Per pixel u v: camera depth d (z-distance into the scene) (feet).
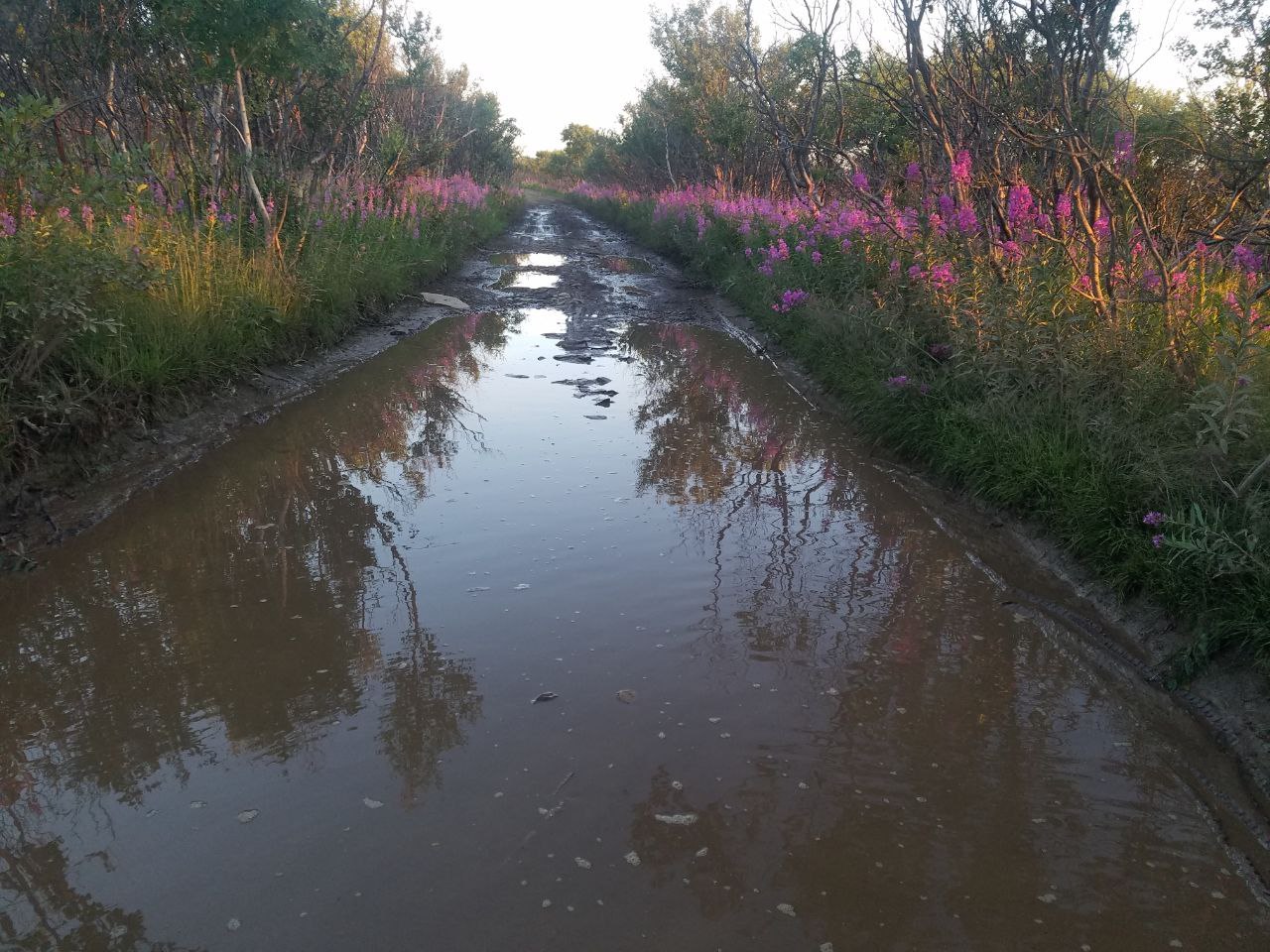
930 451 18.79
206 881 7.66
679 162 86.02
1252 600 10.59
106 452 17.25
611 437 21.27
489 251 65.41
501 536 15.29
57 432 16.21
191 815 8.50
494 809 8.58
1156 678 11.09
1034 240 19.57
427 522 15.97
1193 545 11.07
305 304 27.45
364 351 29.63
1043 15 17.57
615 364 29.73
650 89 81.51
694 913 7.37
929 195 24.64
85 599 12.93
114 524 15.49
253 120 33.78
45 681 10.80
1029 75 20.16
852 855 8.11
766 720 10.14
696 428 22.20
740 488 18.01
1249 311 12.39
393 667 11.16
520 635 11.97
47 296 15.99
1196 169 22.12
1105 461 14.19
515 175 188.75
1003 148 22.29
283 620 12.37
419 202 50.80
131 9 27.68
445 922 7.20
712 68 64.80
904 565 14.42
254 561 14.28
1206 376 14.52
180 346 20.30
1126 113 20.04
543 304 42.11
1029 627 12.46
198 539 15.11
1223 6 18.21
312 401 23.80
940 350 20.51
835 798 8.86
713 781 9.06
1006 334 18.16
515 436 21.25
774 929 7.23
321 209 34.63
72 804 8.68
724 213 50.03
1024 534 15.21
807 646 11.82
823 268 30.01
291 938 7.04
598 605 12.82
